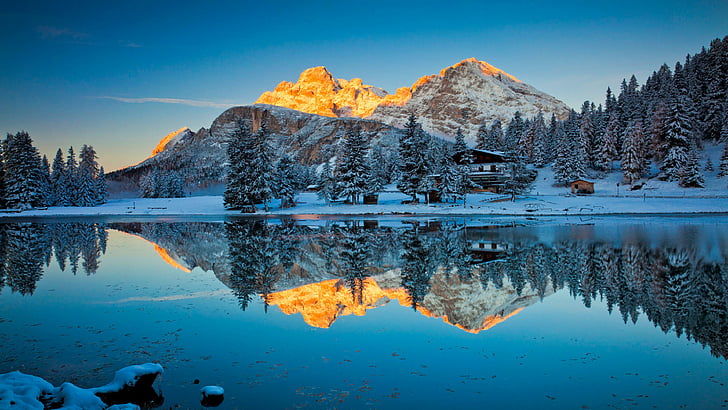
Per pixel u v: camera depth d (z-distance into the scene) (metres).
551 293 16.48
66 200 92.69
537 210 59.19
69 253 29.08
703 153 89.62
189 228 48.25
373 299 15.90
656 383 8.73
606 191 81.50
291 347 10.87
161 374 8.59
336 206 72.94
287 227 46.50
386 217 58.28
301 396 8.20
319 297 16.22
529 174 76.69
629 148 82.75
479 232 37.97
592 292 16.53
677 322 12.75
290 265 23.34
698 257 23.39
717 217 48.66
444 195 67.38
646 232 35.22
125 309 14.45
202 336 11.72
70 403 7.12
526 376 9.12
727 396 8.16
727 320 12.85
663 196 68.12
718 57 103.81
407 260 24.47
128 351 10.55
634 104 105.69
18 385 7.58
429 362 9.90
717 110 92.44
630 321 12.94
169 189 129.38
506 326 12.57
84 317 13.51
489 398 8.16
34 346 10.90
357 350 10.66
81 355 10.28
